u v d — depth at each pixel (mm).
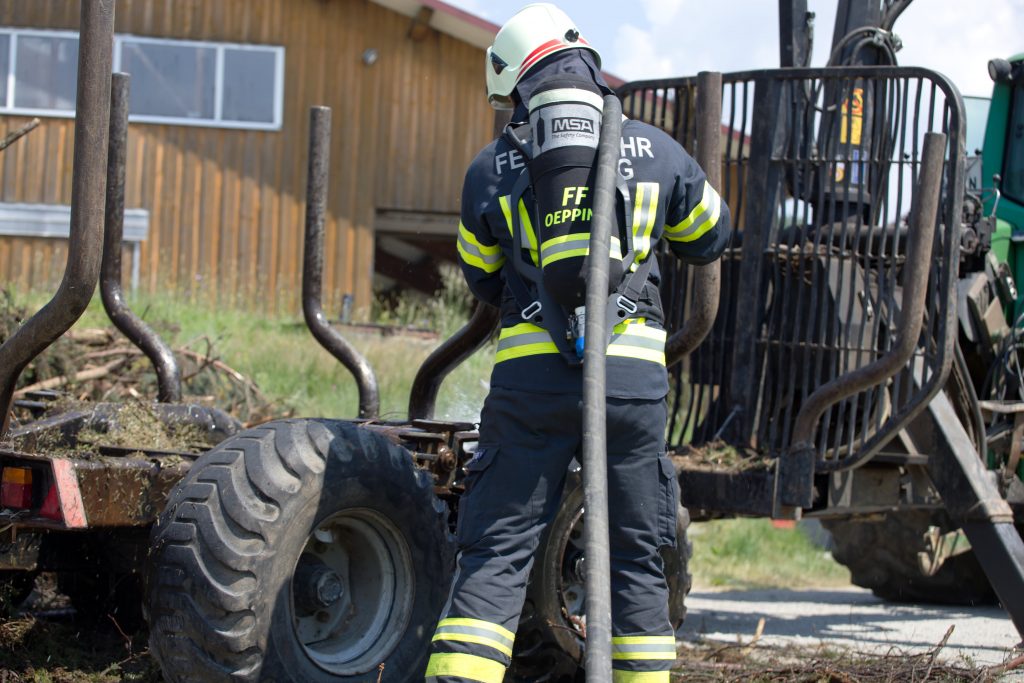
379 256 19469
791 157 5660
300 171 17938
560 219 3125
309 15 17875
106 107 3463
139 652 4238
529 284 3219
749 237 5707
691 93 5895
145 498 3551
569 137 3164
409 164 18109
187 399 6809
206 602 3176
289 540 3293
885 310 5531
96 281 3482
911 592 7801
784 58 6367
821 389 5262
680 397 6004
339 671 3451
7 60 17516
